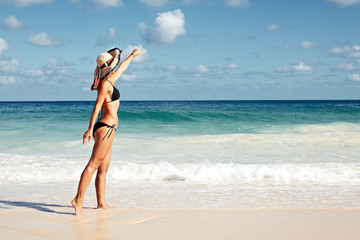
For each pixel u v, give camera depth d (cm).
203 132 1697
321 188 588
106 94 402
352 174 696
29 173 714
